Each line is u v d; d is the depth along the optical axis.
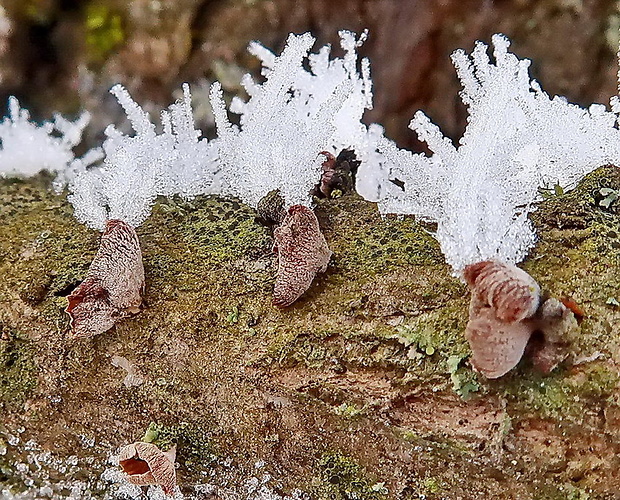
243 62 0.22
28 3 0.21
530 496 0.18
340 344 0.18
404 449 0.18
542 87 0.22
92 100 0.22
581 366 0.18
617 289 0.18
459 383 0.18
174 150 0.20
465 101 0.19
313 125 0.19
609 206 0.19
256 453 0.19
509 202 0.19
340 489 0.18
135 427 0.19
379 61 0.22
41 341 0.19
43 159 0.20
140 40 0.21
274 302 0.19
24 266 0.19
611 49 0.22
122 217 0.19
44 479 0.19
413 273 0.19
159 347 0.19
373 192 0.20
